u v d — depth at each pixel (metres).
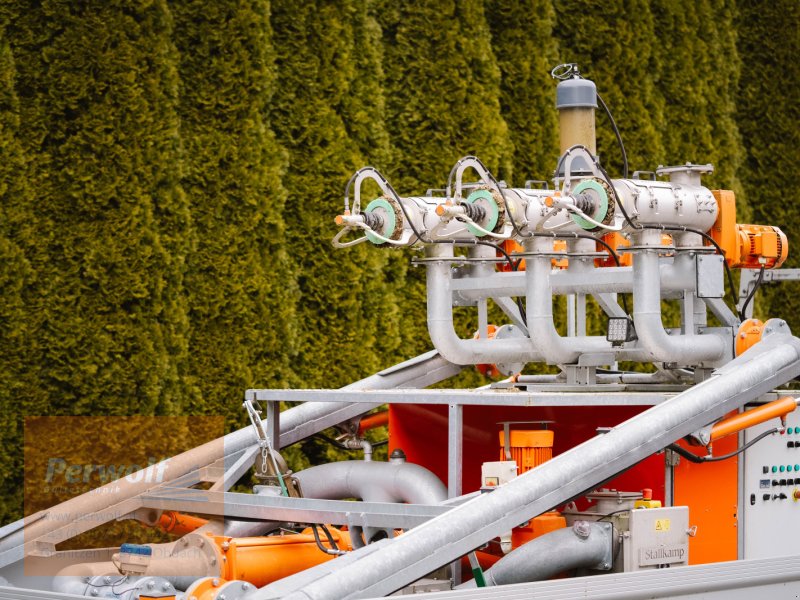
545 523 4.31
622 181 4.72
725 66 10.80
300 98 8.28
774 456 4.97
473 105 8.97
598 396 4.34
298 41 8.26
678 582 4.09
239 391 7.83
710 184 10.48
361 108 8.55
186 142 7.75
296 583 3.51
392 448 5.39
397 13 8.85
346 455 8.25
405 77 8.87
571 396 4.30
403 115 8.82
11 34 7.18
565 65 5.46
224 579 4.09
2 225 7.05
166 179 7.60
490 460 5.15
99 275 7.28
